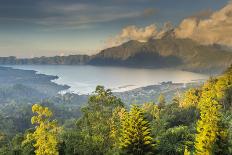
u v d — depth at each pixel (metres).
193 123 94.44
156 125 75.25
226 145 47.78
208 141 47.53
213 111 47.53
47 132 40.84
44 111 40.59
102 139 53.62
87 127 57.66
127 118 50.12
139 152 48.62
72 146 52.16
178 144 61.72
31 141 54.25
